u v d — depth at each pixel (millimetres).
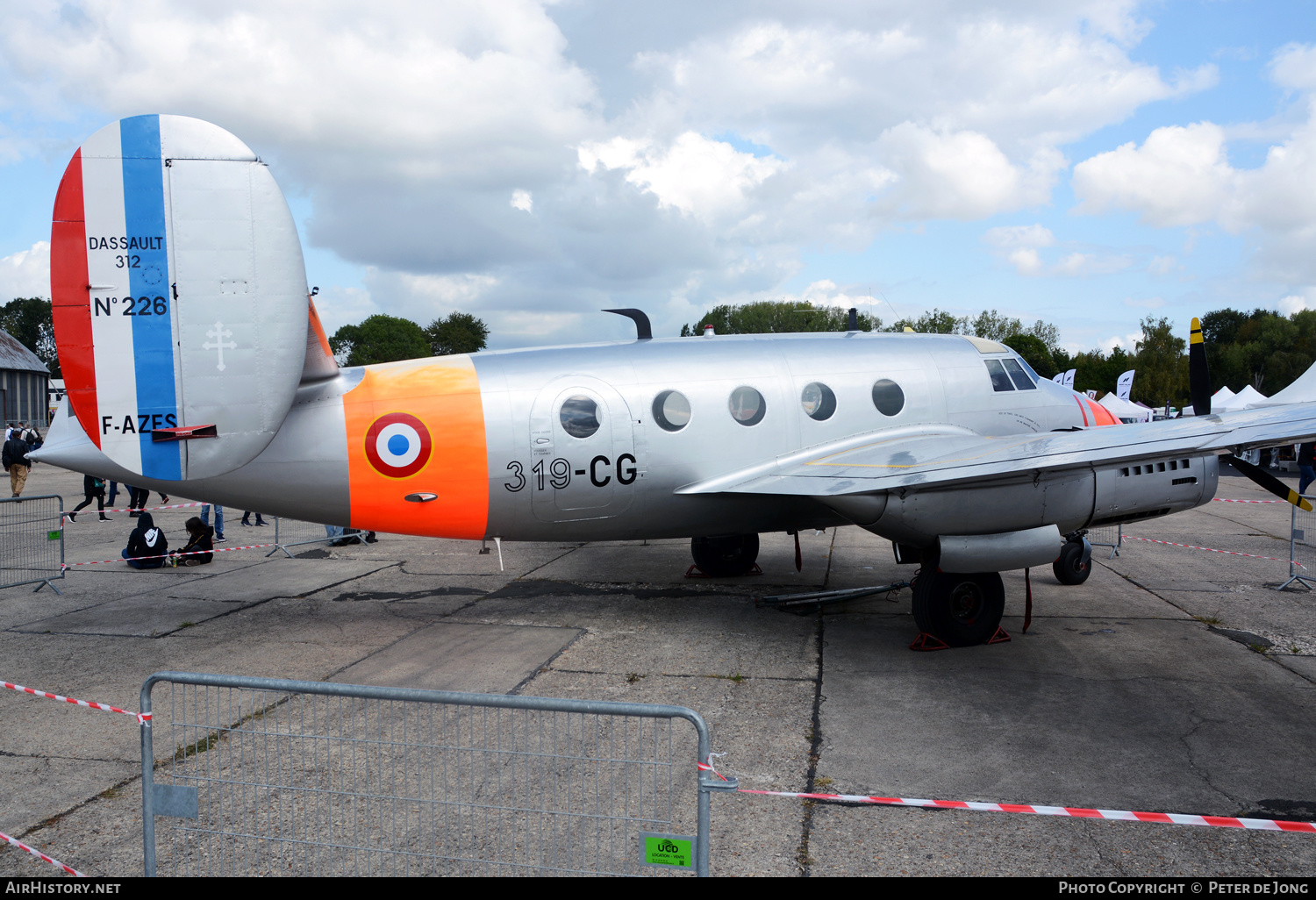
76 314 5980
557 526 7625
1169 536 13609
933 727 5305
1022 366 9164
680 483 7652
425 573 10773
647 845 2795
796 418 7961
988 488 6578
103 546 12984
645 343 8148
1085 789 4418
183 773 4625
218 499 6906
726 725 5344
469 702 2725
